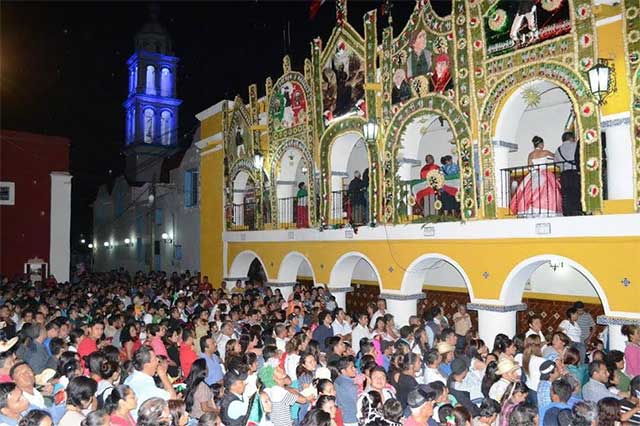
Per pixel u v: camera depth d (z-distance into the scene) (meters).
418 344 9.94
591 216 10.94
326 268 17.59
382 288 15.66
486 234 12.84
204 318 11.99
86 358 7.86
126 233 36.78
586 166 11.16
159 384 8.05
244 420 6.62
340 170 17.59
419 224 14.45
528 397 7.33
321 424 5.46
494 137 12.85
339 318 12.83
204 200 24.39
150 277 23.95
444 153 17.53
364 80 16.08
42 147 28.59
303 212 18.81
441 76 13.95
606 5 11.18
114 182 39.72
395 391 7.70
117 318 11.61
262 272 27.16
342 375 7.57
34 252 28.00
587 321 12.83
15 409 5.81
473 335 11.31
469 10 13.29
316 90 17.81
